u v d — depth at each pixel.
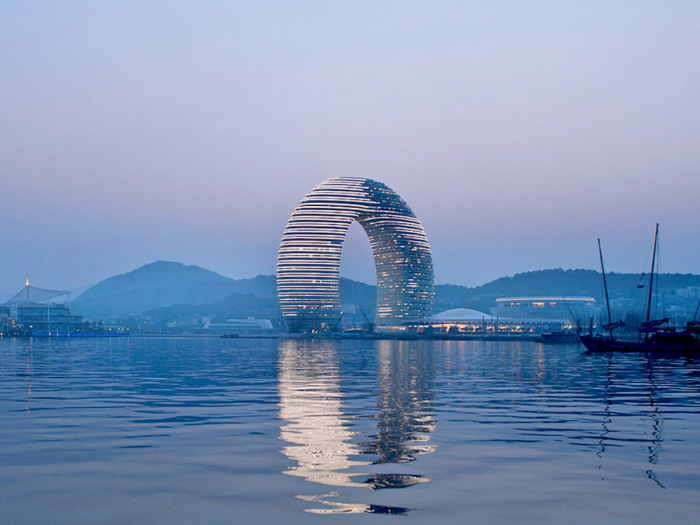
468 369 107.88
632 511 23.38
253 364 124.88
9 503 24.36
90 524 22.09
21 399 57.94
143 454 32.66
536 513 23.17
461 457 31.98
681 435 38.41
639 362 129.62
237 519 22.59
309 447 34.41
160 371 101.12
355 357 164.25
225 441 36.06
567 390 67.69
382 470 29.25
